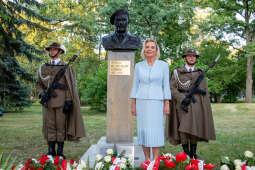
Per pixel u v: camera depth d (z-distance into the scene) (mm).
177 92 3955
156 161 2393
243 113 12133
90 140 5645
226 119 9719
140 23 20203
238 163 2588
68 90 3961
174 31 23312
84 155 3932
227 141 5367
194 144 4004
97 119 10125
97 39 24594
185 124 3818
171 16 19938
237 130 6922
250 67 24016
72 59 4004
